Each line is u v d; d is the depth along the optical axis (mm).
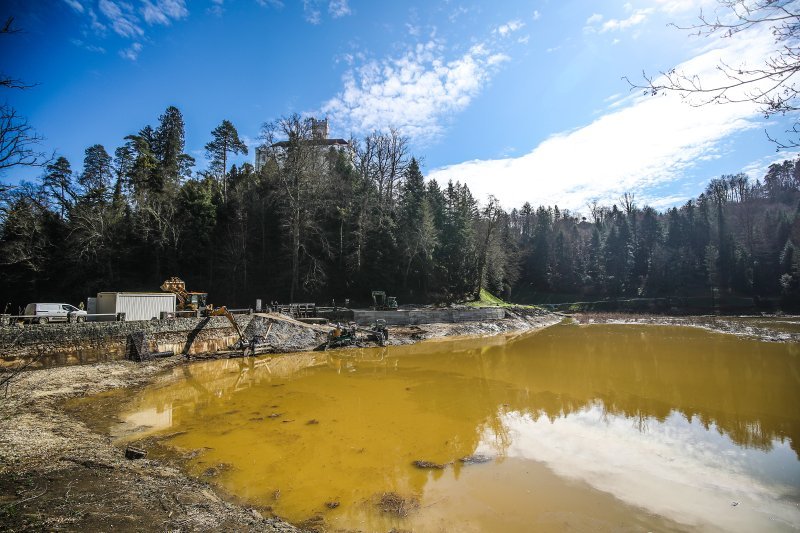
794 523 8102
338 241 45969
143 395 16719
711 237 74062
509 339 35812
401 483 9594
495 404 15867
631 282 75938
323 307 37656
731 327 41219
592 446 11805
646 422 13789
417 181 55562
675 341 32875
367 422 13711
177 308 28312
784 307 60250
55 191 40219
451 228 54125
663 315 60844
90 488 7879
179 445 11562
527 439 12320
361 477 9859
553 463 10719
